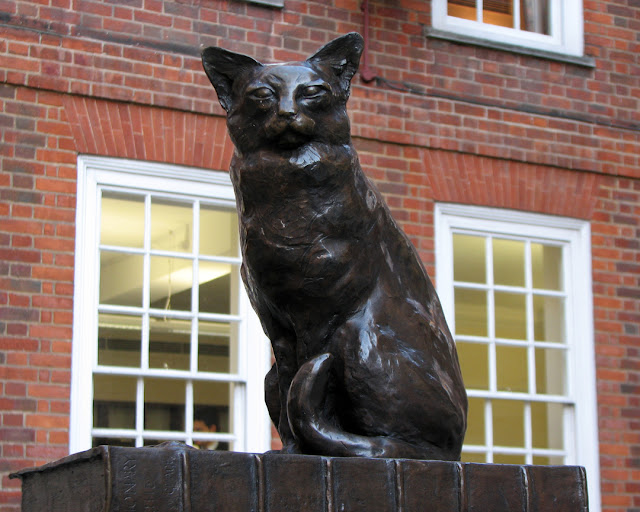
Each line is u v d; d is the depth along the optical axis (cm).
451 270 808
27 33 712
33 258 680
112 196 716
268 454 224
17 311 668
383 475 233
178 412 708
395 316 280
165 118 736
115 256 707
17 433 652
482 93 851
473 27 871
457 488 240
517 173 848
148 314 704
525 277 840
